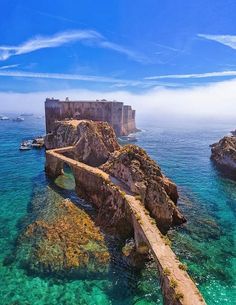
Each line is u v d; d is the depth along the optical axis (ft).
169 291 58.85
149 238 75.31
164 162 232.32
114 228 97.35
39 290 72.43
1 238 96.94
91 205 121.39
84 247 87.56
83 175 131.85
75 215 108.37
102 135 192.03
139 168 111.75
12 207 124.47
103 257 83.61
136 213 88.33
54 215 109.29
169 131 560.61
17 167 197.98
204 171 201.87
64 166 192.24
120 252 86.89
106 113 338.54
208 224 111.04
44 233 95.25
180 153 280.92
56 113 310.24
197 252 91.15
